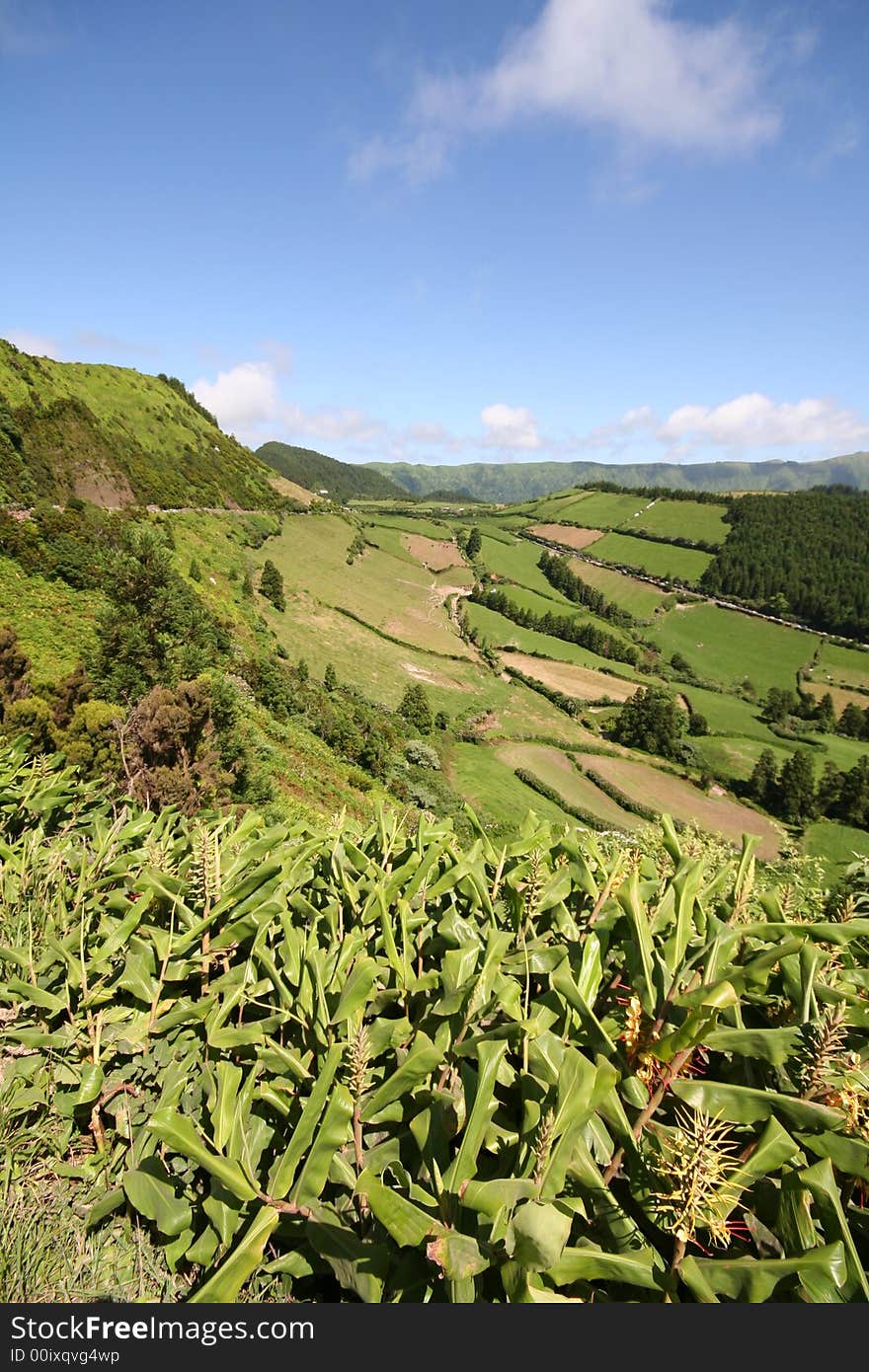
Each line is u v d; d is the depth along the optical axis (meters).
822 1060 1.54
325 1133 1.61
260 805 15.07
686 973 1.73
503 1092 1.90
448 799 37.12
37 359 100.44
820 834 47.81
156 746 10.67
